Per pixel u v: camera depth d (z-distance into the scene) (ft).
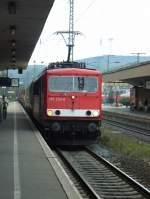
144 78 215.92
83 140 81.25
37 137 75.46
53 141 80.84
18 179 39.45
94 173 54.39
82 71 80.18
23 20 82.07
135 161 64.59
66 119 79.41
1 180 38.93
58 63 85.20
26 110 177.88
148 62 182.91
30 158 52.19
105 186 46.29
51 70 80.07
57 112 79.30
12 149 60.18
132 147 79.66
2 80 146.61
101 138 92.22
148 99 237.86
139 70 196.44
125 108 293.64
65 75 79.92
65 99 79.56
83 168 58.18
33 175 41.42
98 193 42.75
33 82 119.65
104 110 247.50
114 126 139.44
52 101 79.51
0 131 86.58
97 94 80.12
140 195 42.04
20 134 80.59
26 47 123.13
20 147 62.23
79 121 79.82
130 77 212.43
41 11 73.31
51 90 79.61
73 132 79.87
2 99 134.10
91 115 79.87
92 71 80.43
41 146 63.41
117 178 51.06
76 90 79.77
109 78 263.29
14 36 102.17
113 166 56.65
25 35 100.42
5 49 128.26
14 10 67.97
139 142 88.74
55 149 79.71
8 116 144.46
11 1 66.23
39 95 91.86
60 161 65.10
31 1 65.82
